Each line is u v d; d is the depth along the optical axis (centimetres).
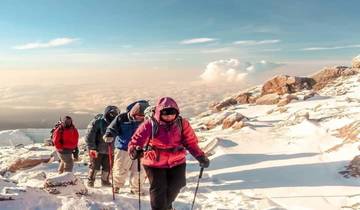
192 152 608
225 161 1098
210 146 1267
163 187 592
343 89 2109
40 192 712
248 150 1177
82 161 1388
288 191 837
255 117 1905
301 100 2047
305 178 904
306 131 1284
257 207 750
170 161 594
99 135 923
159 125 584
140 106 835
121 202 742
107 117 920
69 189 751
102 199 761
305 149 1112
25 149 1830
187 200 801
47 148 1830
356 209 701
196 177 988
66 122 1130
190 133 603
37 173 1115
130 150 588
